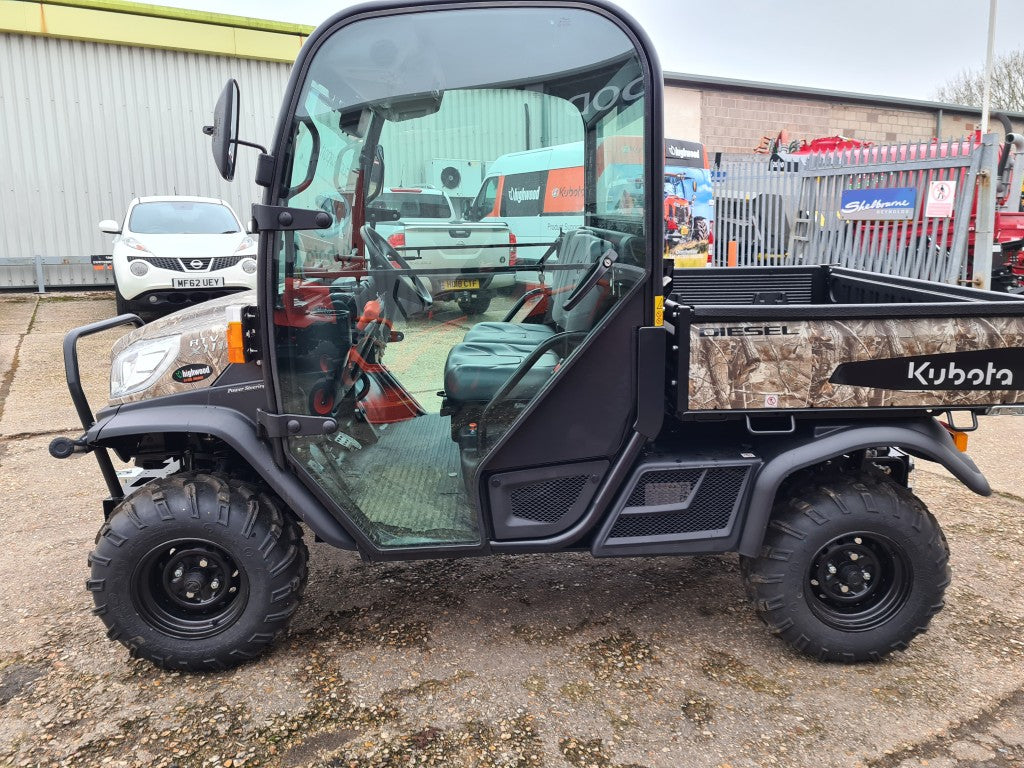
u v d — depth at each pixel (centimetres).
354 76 238
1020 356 250
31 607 318
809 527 259
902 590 267
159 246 846
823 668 271
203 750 230
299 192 241
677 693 256
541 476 260
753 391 248
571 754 227
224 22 1230
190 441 282
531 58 241
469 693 256
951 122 2138
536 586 331
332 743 233
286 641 289
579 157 247
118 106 1214
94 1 1159
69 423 573
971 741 232
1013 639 288
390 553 259
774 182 1043
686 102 1786
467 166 249
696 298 410
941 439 258
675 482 262
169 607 268
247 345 252
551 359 255
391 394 263
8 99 1159
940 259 843
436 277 256
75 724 243
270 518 262
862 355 247
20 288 1211
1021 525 389
